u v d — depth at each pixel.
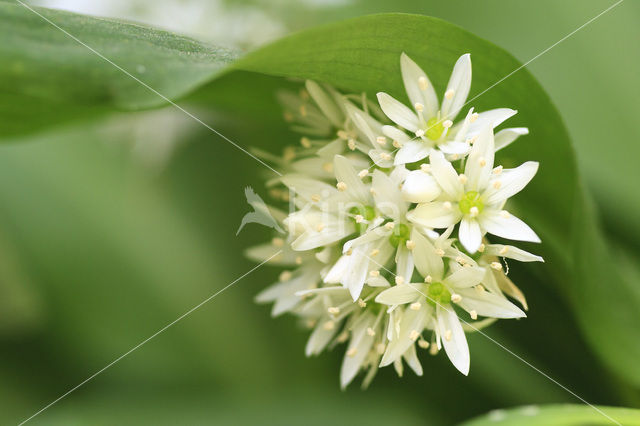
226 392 0.33
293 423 0.32
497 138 0.28
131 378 0.33
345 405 0.32
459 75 0.28
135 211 0.34
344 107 0.29
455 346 0.28
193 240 0.34
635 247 0.32
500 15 0.33
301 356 0.33
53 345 0.34
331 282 0.28
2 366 0.33
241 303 0.34
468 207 0.28
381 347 0.28
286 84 0.29
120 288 0.34
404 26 0.27
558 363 0.32
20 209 0.34
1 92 0.27
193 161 0.34
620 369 0.30
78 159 0.34
